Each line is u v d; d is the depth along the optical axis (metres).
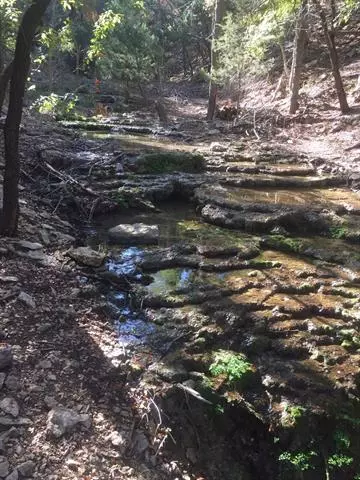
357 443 4.06
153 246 6.44
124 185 8.11
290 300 5.29
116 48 18.36
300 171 9.62
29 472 3.13
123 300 5.22
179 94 25.47
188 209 8.00
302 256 6.49
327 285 5.64
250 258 6.24
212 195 8.00
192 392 3.94
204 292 5.34
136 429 3.71
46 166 8.08
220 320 4.88
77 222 7.02
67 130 11.26
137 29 18.52
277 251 6.58
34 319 4.47
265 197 8.25
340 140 12.08
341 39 18.92
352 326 4.95
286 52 20.33
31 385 3.74
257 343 4.62
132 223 7.21
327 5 18.28
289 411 4.02
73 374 3.98
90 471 3.29
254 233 7.01
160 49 19.95
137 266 5.86
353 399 4.17
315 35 20.16
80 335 4.46
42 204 7.08
